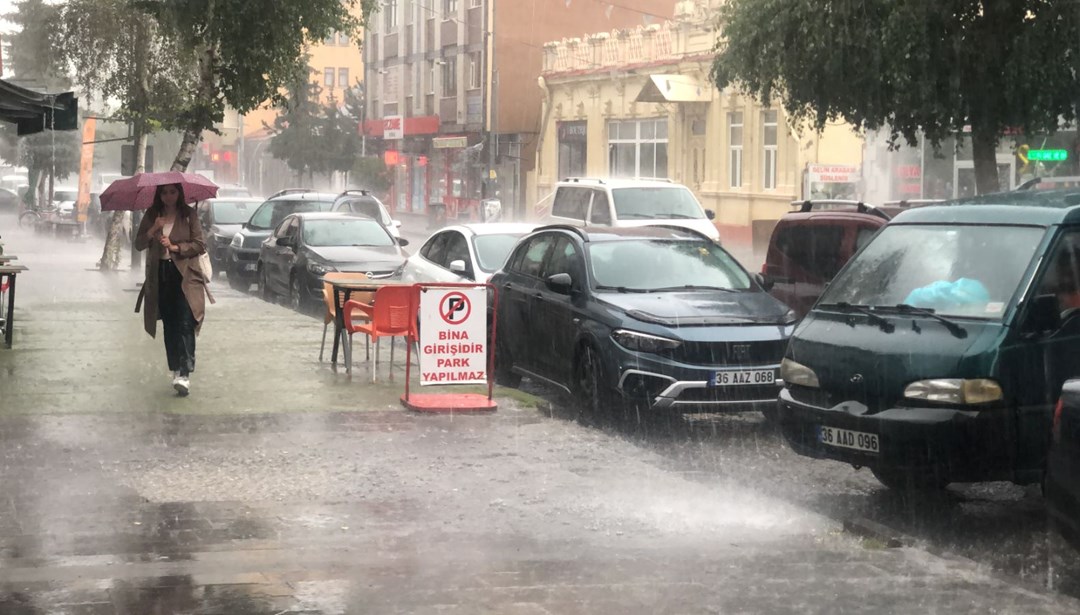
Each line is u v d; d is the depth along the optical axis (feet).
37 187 233.96
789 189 118.83
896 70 66.08
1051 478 21.11
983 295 26.18
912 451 24.99
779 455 32.53
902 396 25.34
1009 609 18.63
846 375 26.43
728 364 34.09
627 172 152.66
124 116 92.73
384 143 234.79
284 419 33.40
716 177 131.34
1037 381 24.95
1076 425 20.52
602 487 26.63
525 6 188.75
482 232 51.19
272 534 22.50
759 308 36.04
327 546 21.80
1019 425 24.66
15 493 25.07
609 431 35.60
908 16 65.16
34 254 120.37
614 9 194.18
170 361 36.63
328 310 43.42
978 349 24.86
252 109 73.87
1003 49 66.03
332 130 238.27
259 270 76.23
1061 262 26.30
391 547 21.84
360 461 28.66
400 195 232.12
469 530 23.13
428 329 35.37
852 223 43.45
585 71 158.51
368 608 18.25
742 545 22.38
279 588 19.16
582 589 19.42
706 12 132.26
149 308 36.29
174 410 34.17
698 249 39.81
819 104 73.26
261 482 26.48
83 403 34.78
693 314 35.06
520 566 20.75
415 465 28.35
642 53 147.33
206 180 39.42
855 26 68.33
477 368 35.76
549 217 80.33
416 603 18.54
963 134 73.20
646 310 35.27
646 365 34.12
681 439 34.68
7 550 21.04
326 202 90.02
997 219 27.76
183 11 68.44
